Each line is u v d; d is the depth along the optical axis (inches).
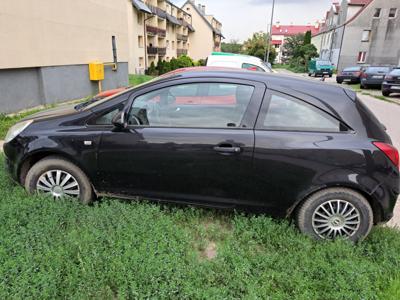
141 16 1246.3
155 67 1309.1
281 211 116.7
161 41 1593.3
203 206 122.2
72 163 125.6
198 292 83.1
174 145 115.3
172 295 83.0
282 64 2573.8
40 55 381.4
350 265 94.0
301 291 87.2
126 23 653.3
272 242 109.5
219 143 112.4
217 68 137.9
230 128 113.6
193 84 118.6
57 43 417.1
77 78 474.9
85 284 84.4
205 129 114.7
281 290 88.0
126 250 95.7
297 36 2532.0
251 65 329.1
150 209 119.6
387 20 1600.6
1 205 118.3
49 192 128.7
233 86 116.7
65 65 439.8
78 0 464.4
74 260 93.9
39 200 121.0
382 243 110.1
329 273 91.7
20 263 88.5
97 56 536.7
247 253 101.3
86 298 81.4
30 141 125.3
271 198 115.0
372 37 1637.6
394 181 108.7
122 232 104.5
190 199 121.3
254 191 115.1
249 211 119.5
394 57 1644.9
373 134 109.9
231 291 86.6
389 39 1626.5
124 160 120.0
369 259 103.8
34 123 129.6
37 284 81.7
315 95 112.7
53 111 144.9
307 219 114.2
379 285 90.2
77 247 98.3
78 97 480.1
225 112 115.7
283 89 113.7
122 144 118.8
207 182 117.0
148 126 118.8
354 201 110.0
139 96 120.6
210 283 88.8
